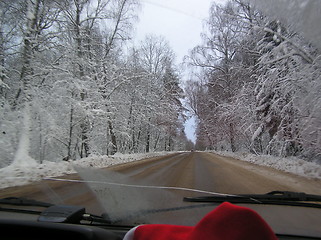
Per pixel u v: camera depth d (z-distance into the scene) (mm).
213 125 32688
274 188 6738
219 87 29391
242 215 1152
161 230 1635
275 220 3066
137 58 24562
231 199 3836
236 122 22266
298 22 7586
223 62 28953
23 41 12352
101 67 19250
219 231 1158
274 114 14969
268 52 13438
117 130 21047
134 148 29812
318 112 10539
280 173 10211
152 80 27219
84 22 18016
